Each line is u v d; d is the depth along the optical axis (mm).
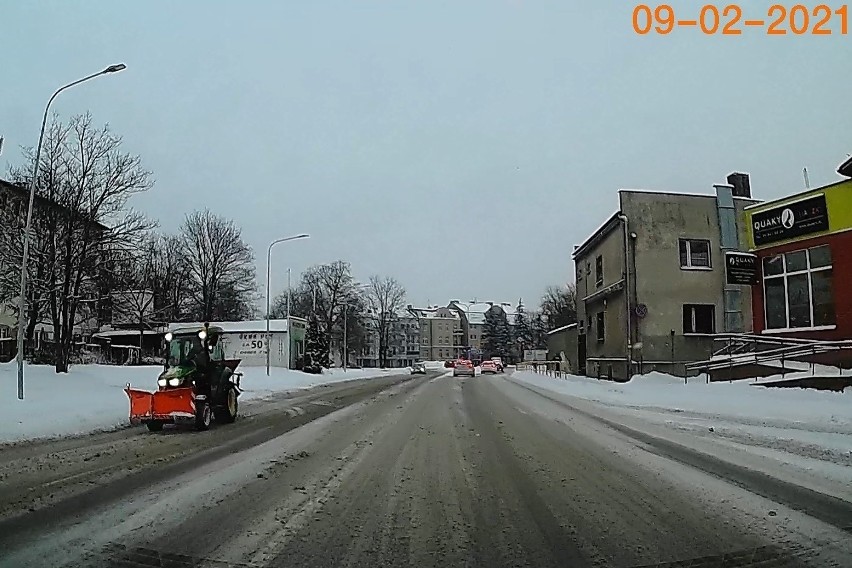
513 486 8422
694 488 8188
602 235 35969
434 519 6824
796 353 20156
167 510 7105
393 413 18828
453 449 11602
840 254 20328
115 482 8594
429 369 102750
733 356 23906
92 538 6051
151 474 9180
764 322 23219
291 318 56656
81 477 8930
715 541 6027
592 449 11492
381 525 6590
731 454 10656
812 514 6902
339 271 93188
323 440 12891
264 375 41906
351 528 6477
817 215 21125
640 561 5508
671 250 31656
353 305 94000
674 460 10234
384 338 107250
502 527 6527
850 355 19219
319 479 8867
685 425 14875
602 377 36281
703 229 32031
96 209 26922
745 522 6633
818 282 21219
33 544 5867
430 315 163375
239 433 14109
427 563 5473
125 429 14938
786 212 22203
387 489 8250
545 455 10875
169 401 14414
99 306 31672
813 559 5523
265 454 11047
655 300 31219
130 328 60062
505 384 37875
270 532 6305
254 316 83375
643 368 30828
